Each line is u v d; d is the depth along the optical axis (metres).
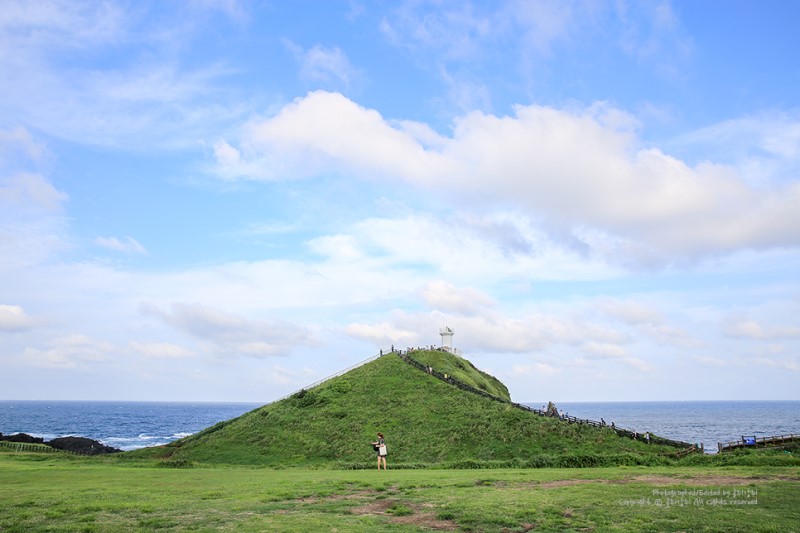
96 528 13.48
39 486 22.17
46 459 42.78
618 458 31.89
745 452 36.34
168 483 23.17
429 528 13.54
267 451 52.12
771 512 14.76
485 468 32.25
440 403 59.47
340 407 61.75
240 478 25.78
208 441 57.75
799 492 17.70
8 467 33.56
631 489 18.80
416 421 54.72
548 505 16.08
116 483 23.41
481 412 54.62
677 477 22.23
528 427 48.41
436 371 75.94
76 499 17.83
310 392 69.31
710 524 13.48
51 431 149.12
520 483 21.52
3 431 145.25
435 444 48.12
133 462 42.59
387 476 25.78
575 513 15.02
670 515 14.52
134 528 13.52
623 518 14.31
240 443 55.66
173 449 56.44
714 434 128.88
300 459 48.66
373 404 61.72
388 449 48.50
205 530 13.21
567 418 51.88
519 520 14.33
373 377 72.38
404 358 80.38
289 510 15.97
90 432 148.00
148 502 17.27
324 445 51.47
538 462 32.41
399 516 15.07
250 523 14.00
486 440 47.09
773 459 28.80
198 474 28.86
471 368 92.31
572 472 25.56
